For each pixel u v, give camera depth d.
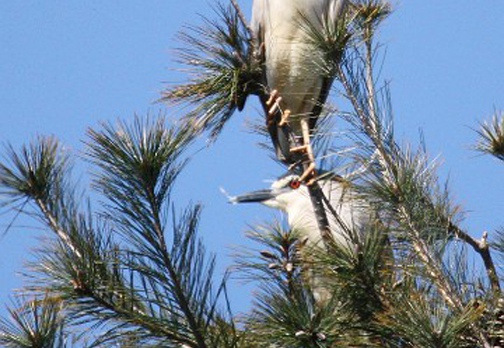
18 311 6.59
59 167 7.51
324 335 6.24
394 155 7.09
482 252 7.82
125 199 6.77
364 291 6.63
